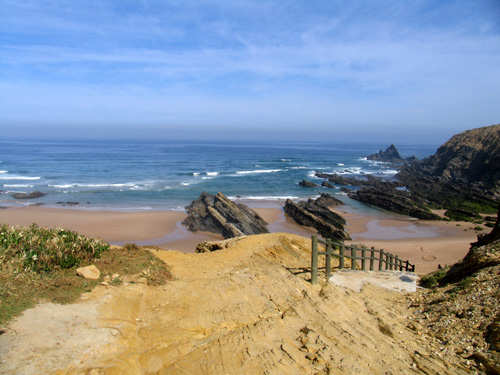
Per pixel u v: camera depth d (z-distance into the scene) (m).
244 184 57.66
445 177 65.69
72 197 43.16
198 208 33.94
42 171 65.88
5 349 4.41
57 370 4.23
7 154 102.50
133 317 5.88
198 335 5.65
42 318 5.32
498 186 51.25
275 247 11.52
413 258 24.22
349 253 21.19
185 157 110.81
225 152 148.12
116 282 6.98
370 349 5.59
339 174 77.44
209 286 7.49
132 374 4.49
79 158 94.38
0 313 5.17
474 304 6.63
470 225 35.47
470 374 4.94
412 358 5.41
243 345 5.36
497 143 62.16
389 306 7.59
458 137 78.12
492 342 5.41
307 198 47.88
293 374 4.82
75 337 4.97
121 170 70.69
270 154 143.00
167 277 7.90
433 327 6.43
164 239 27.80
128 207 38.72
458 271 9.30
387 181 64.00
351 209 42.97
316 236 8.23
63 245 7.60
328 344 5.62
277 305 6.94
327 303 7.16
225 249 11.54
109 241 26.56
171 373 4.64
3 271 6.26
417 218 38.84
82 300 6.10
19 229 8.38
